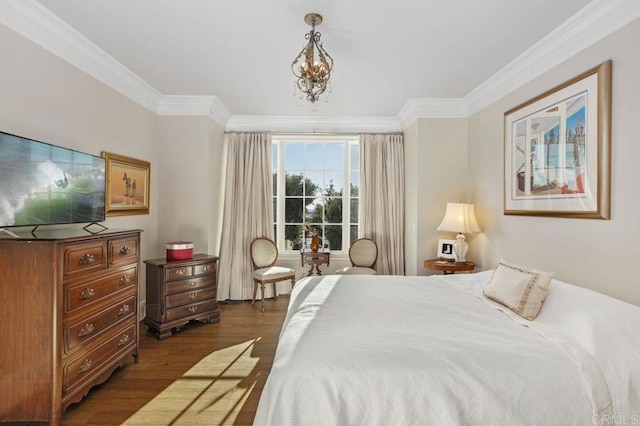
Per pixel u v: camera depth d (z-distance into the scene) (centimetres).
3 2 192
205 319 349
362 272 404
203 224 394
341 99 378
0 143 171
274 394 125
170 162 392
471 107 374
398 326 171
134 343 258
